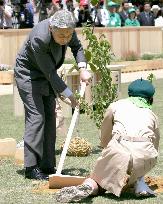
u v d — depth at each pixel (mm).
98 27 44625
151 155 11023
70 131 12242
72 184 11844
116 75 22578
